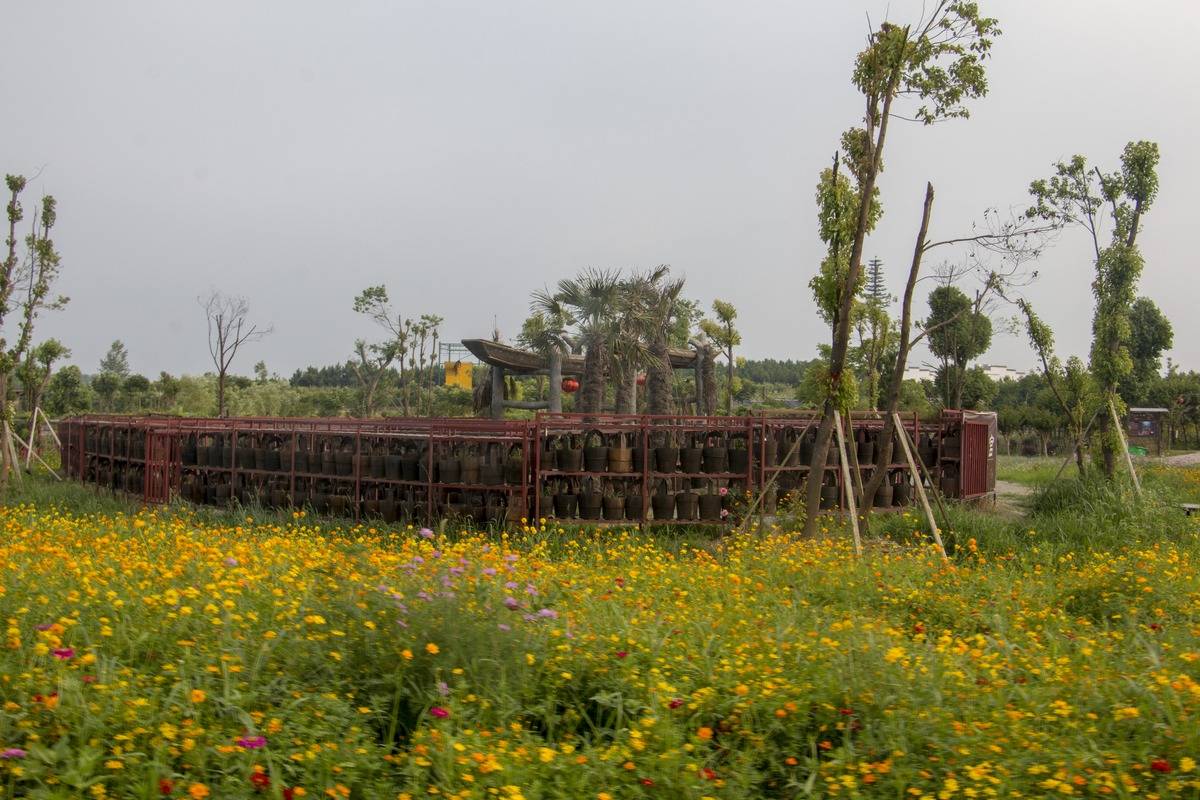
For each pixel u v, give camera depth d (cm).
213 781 435
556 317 2683
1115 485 1669
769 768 497
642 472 1619
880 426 1859
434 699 509
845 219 1438
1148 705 524
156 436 2059
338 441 1836
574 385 3061
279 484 1875
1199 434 5953
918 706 530
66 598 608
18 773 406
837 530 1490
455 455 1688
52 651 492
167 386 4944
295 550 952
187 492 1997
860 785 468
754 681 560
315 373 8000
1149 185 1841
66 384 4438
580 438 1647
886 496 1844
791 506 1634
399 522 1612
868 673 564
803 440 1769
